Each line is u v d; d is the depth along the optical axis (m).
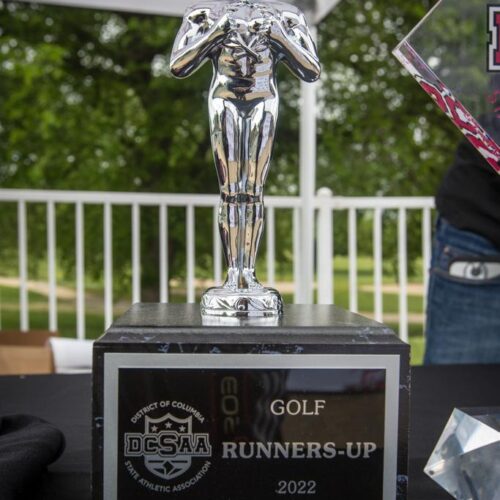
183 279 5.61
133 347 0.50
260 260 5.37
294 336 0.52
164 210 2.28
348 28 6.09
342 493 0.51
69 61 6.07
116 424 0.50
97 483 0.50
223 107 0.60
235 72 0.60
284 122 5.81
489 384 0.95
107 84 6.03
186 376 0.50
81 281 2.27
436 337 1.35
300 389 0.51
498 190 1.27
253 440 0.51
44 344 1.79
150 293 5.60
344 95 5.97
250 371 0.51
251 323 0.55
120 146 5.96
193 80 5.77
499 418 0.53
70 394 0.88
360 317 0.60
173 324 0.54
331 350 0.51
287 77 5.74
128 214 5.57
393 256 5.55
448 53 0.57
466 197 1.29
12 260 5.68
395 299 5.60
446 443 0.54
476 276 1.28
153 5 2.11
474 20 0.56
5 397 0.86
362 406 0.51
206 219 5.69
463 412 0.54
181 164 6.03
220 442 0.51
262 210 0.63
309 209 2.22
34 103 5.95
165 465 0.50
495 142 0.57
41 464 0.54
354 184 5.74
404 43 0.57
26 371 1.57
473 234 1.29
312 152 2.21
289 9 0.62
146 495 0.50
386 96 5.98
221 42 0.60
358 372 0.51
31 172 5.86
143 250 5.61
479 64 0.57
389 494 0.51
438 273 1.34
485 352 1.30
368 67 6.00
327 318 0.59
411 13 5.98
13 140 5.84
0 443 0.56
